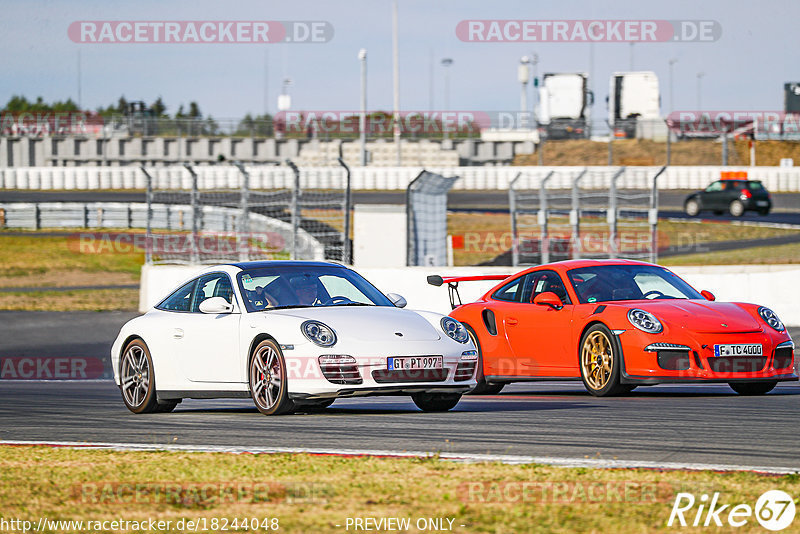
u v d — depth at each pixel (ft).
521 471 64.23
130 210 441.27
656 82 642.22
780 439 79.25
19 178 556.51
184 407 119.24
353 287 108.88
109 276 370.12
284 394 96.78
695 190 533.96
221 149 642.22
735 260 346.54
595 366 116.06
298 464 67.82
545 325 121.29
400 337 97.40
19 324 247.70
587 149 639.35
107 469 67.62
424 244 291.99
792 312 210.38
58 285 351.67
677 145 645.10
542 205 287.69
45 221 447.83
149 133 648.79
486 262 370.94
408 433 84.69
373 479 62.18
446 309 222.89
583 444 77.41
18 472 66.90
